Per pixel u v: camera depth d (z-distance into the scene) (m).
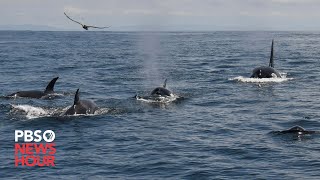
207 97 33.81
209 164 17.69
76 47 111.12
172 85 40.38
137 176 16.44
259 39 167.88
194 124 24.91
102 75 49.12
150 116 26.95
